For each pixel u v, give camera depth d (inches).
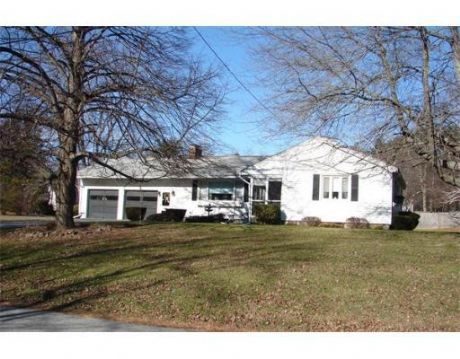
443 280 425.1
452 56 554.6
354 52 543.8
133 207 1378.0
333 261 495.5
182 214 1192.2
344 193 1091.9
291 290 398.3
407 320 331.6
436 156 530.9
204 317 348.5
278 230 768.3
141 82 672.4
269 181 1184.8
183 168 792.9
